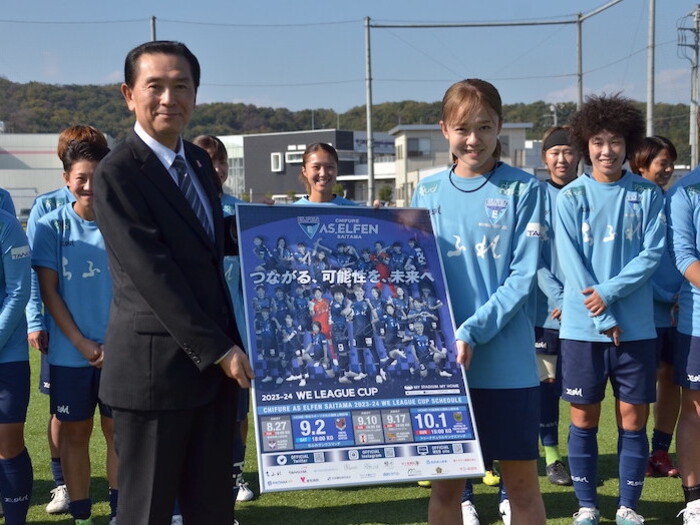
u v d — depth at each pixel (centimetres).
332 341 309
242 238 313
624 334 405
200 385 283
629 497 414
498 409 328
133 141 282
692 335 415
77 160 395
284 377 299
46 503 479
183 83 281
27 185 5159
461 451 306
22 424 390
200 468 296
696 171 432
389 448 299
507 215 331
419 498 483
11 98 7544
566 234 418
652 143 535
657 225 411
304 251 318
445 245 337
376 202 339
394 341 315
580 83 2062
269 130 11950
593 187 417
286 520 446
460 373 317
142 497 284
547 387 506
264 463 286
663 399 514
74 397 400
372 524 437
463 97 322
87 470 417
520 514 335
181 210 280
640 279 398
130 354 279
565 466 528
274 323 305
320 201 560
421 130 5122
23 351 391
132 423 283
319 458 292
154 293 266
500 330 328
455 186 339
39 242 404
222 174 489
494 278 332
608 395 754
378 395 305
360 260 323
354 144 7756
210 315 285
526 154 5256
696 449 416
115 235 269
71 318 398
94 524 436
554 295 458
